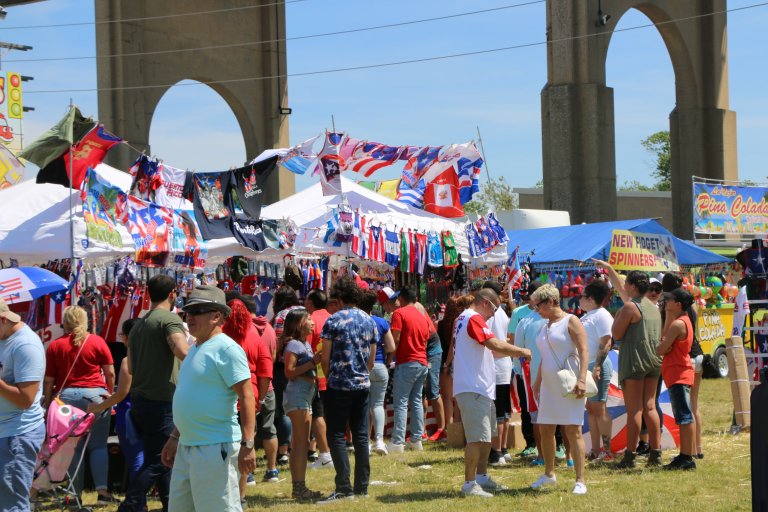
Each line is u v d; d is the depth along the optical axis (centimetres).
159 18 3120
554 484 950
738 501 862
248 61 3450
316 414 1112
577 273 2027
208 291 618
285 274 1292
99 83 2959
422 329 1225
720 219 2588
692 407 1099
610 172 3491
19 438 671
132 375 775
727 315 2250
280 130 3497
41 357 681
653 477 982
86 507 873
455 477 1033
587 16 3462
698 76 4119
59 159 1023
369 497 920
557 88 3475
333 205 1443
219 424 600
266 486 1007
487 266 1611
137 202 1094
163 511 769
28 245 1017
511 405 1237
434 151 1558
